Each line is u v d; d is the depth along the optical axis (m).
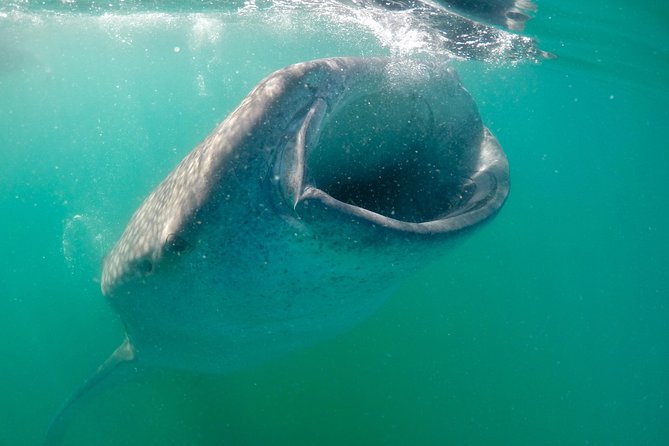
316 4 8.76
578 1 6.93
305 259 2.42
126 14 11.73
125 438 6.70
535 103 22.17
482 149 3.11
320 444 6.43
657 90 14.74
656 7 7.01
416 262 2.47
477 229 2.52
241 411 6.82
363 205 3.35
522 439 8.19
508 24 8.14
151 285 3.08
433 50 9.73
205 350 3.86
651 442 10.32
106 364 5.02
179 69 22.80
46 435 5.51
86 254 11.20
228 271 2.60
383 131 3.09
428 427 7.24
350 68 2.47
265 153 2.26
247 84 27.66
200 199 2.39
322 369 7.60
